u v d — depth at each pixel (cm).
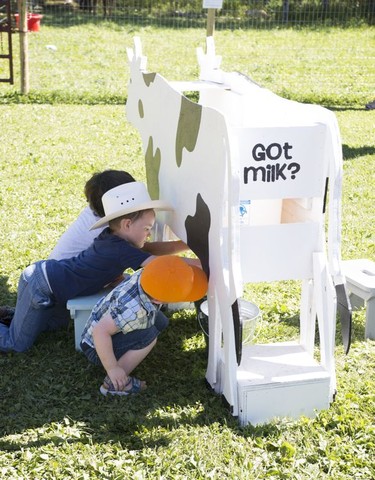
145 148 418
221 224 298
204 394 325
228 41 1677
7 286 434
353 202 617
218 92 445
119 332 322
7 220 538
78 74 1253
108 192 342
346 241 521
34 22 1524
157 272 302
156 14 2000
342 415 304
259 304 419
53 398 320
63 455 279
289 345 339
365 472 274
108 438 291
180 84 451
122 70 1316
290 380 305
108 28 1780
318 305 315
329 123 297
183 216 344
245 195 299
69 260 358
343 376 343
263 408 305
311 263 315
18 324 358
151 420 302
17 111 955
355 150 797
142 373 344
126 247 343
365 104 1098
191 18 1950
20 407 314
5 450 283
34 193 607
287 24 1902
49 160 717
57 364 350
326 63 1438
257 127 291
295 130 295
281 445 286
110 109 992
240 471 270
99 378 337
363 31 1831
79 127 873
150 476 268
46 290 350
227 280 298
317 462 280
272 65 1400
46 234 514
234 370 304
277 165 298
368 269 410
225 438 290
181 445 286
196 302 378
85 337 334
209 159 303
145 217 342
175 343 375
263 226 305
